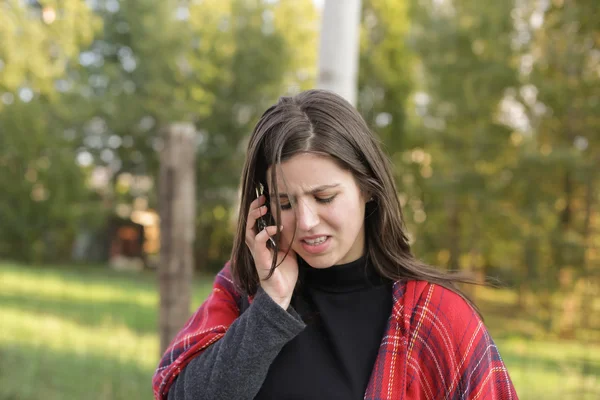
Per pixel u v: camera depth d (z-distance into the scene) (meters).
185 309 4.18
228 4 24.02
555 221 15.98
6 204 21.64
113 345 7.64
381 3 21.86
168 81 23.25
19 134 20.39
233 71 23.39
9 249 22.19
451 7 16.98
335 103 1.41
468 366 1.38
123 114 22.70
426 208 19.73
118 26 23.84
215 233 25.09
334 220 1.35
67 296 13.20
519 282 16.14
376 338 1.46
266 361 1.36
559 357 10.44
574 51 14.56
